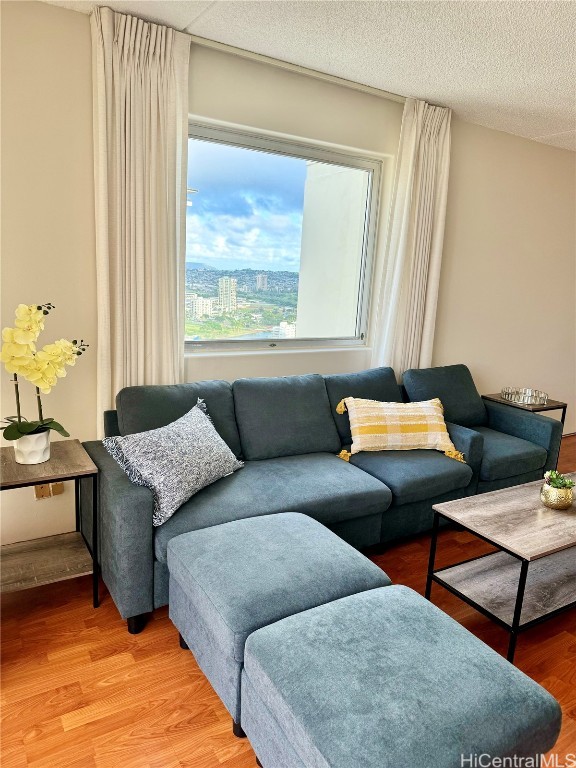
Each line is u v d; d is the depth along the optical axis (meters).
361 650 1.35
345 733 1.13
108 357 2.58
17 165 2.31
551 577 2.29
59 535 2.45
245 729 1.50
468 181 3.80
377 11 2.21
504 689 1.27
